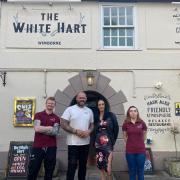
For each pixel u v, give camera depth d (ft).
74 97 33.71
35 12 34.81
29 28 34.55
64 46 34.37
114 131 22.62
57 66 34.06
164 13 35.22
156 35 34.86
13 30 34.45
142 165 22.62
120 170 32.58
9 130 33.06
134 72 34.22
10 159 29.81
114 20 35.42
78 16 34.91
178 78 34.32
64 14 34.88
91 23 34.88
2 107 33.37
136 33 34.91
